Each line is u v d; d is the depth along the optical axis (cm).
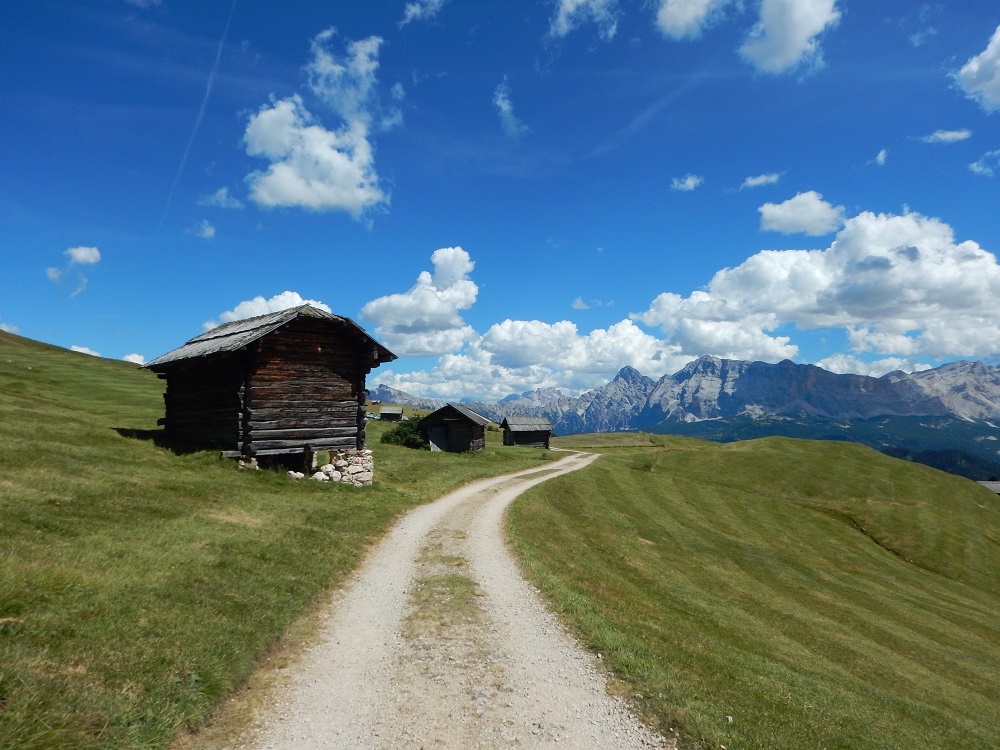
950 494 7212
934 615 3503
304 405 3092
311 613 1426
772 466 8012
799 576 3762
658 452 9125
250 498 2406
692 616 2092
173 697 888
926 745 1319
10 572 1094
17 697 752
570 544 2823
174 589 1277
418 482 3912
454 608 1521
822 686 1577
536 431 10219
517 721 960
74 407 4634
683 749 909
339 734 890
